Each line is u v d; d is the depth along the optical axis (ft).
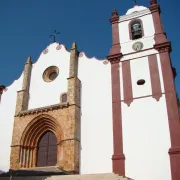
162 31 109.81
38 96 118.52
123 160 90.68
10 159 106.42
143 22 116.47
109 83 107.14
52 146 107.55
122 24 120.98
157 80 99.19
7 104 123.54
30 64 127.44
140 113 96.12
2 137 115.96
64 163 95.76
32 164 106.42
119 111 99.60
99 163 94.48
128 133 94.53
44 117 108.99
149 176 85.46
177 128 88.07
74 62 115.34
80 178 79.00
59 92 114.73
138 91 100.42
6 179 91.04
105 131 98.89
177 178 81.76
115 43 115.55
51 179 81.71
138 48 109.29
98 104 104.83
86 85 110.73
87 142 99.60
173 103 92.58
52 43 129.70
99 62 113.19
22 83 123.85
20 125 111.55
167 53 102.58
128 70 106.11
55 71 122.83
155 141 89.40
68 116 103.45
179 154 84.07
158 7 117.29
